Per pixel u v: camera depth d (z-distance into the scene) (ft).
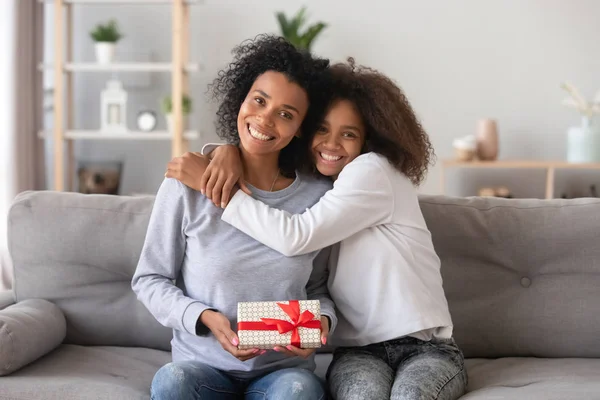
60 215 6.73
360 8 15.74
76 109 16.03
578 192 15.62
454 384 5.36
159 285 5.58
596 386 5.45
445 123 15.85
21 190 13.78
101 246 6.67
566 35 15.57
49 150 15.92
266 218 5.47
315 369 6.17
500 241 6.62
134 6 15.90
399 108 6.01
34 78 14.65
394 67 15.83
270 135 5.59
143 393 5.48
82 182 14.94
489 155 14.66
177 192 5.64
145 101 16.11
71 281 6.69
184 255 5.75
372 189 5.75
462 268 6.67
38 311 6.30
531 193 15.79
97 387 5.44
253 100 5.63
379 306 5.71
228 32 15.88
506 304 6.59
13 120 13.64
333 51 15.85
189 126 16.05
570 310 6.50
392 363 5.77
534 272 6.65
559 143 15.74
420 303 5.68
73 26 15.93
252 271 5.45
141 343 6.77
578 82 15.61
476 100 15.78
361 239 5.83
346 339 5.95
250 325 5.10
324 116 5.92
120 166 15.07
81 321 6.69
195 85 16.02
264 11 15.83
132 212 6.79
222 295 5.41
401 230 5.88
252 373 5.44
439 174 15.92
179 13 14.17
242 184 5.68
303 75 5.65
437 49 15.74
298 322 5.09
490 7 15.62
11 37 13.58
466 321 6.60
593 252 6.53
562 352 6.52
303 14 15.76
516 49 15.65
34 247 6.70
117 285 6.77
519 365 6.27
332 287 5.93
